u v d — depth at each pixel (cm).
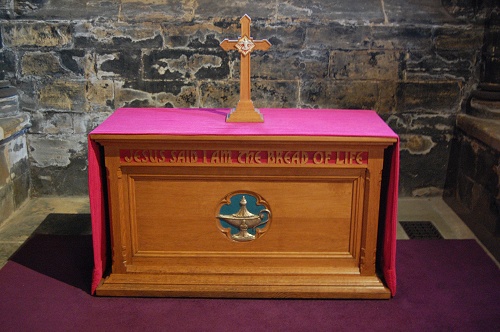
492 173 338
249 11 375
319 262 285
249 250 284
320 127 274
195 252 284
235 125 276
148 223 279
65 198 409
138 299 280
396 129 397
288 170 268
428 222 375
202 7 378
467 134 378
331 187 273
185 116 299
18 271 306
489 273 308
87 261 318
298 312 270
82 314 266
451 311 271
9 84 379
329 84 385
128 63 380
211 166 266
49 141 397
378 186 269
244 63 277
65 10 375
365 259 281
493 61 369
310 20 373
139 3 379
